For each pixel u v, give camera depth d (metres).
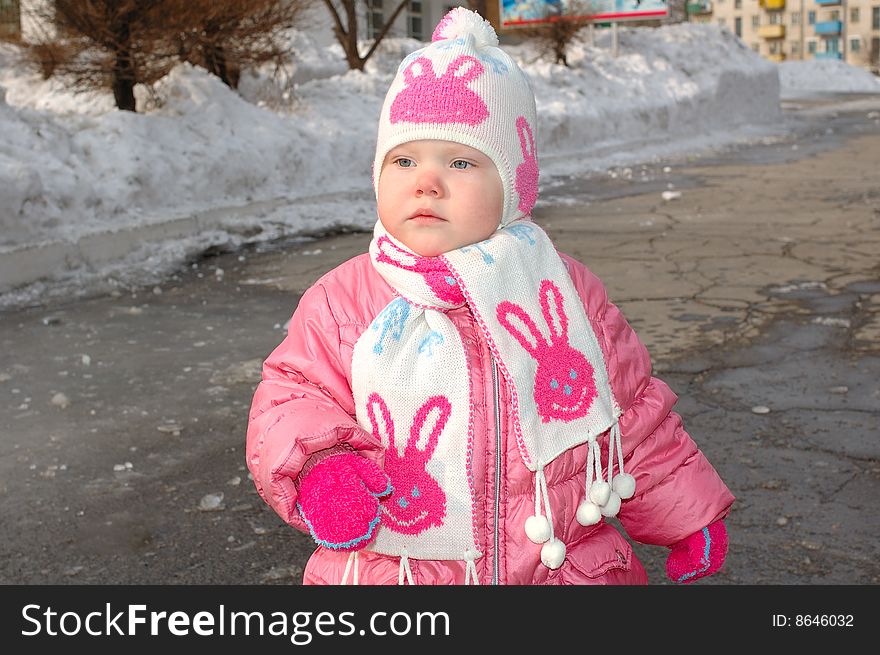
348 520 1.60
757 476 3.95
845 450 4.18
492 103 1.73
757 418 4.60
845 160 16.78
